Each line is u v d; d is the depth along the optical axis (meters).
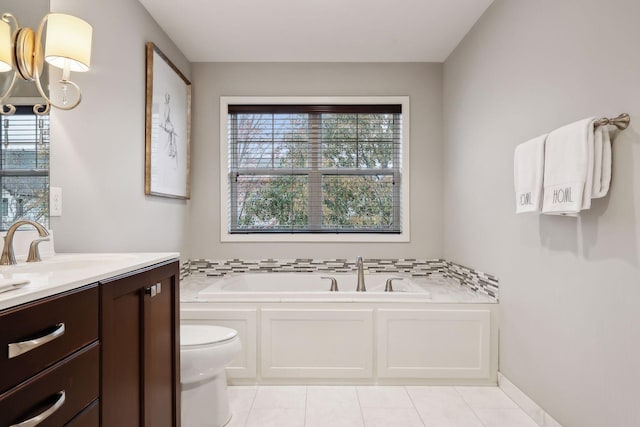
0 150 1.36
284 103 3.28
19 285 0.85
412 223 3.31
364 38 2.86
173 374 1.58
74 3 1.70
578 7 1.62
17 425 0.77
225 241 3.28
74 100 1.71
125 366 1.21
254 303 2.44
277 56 3.17
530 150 1.80
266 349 2.42
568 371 1.71
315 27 2.69
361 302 2.43
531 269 2.00
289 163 3.35
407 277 3.18
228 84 3.29
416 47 3.02
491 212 2.44
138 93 2.30
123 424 1.20
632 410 1.36
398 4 2.40
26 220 1.36
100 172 1.91
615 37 1.43
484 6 2.44
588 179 1.45
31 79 1.47
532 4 1.96
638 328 1.33
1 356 0.74
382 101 3.29
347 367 2.42
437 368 2.41
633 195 1.35
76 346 0.97
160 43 2.66
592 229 1.55
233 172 3.34
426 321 2.41
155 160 2.50
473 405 2.16
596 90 1.53
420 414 2.06
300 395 2.29
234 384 2.43
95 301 1.05
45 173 1.55
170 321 1.56
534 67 1.95
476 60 2.63
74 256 1.55
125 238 2.15
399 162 3.36
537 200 1.74
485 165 2.51
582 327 1.62
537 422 1.96
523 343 2.09
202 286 2.87
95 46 1.87
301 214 3.36
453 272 3.07
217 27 2.68
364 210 3.37
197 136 3.28
